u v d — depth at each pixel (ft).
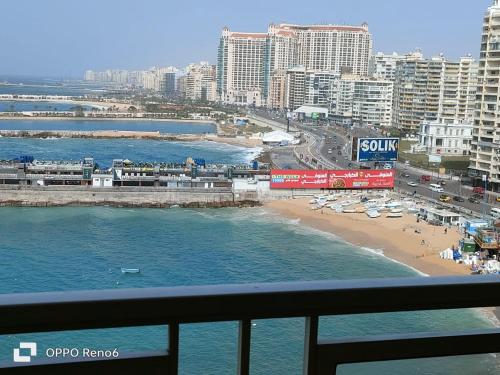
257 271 85.35
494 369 6.43
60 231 111.65
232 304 5.38
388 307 5.84
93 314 5.03
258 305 5.44
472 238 109.81
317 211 142.00
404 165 200.44
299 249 102.78
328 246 107.14
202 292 5.31
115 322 5.13
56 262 81.00
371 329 8.64
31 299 4.91
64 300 4.95
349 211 140.05
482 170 167.02
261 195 155.02
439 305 5.98
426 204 146.00
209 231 118.62
